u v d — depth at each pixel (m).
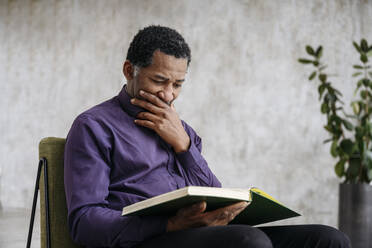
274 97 7.47
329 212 7.30
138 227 1.46
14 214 7.72
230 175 7.48
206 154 7.54
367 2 7.48
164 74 1.80
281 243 1.72
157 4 8.07
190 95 7.64
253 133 7.48
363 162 5.03
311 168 7.36
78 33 8.76
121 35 8.36
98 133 1.69
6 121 9.41
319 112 7.39
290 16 7.51
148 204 1.32
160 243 1.46
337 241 1.67
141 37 1.83
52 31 9.02
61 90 8.87
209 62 7.66
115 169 1.72
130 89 1.87
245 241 1.33
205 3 7.76
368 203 4.88
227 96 7.58
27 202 9.09
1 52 9.57
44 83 9.06
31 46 9.26
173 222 1.45
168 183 1.78
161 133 1.81
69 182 1.62
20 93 9.33
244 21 7.62
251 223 1.81
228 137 7.53
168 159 1.83
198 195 1.24
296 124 7.41
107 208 1.58
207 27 7.72
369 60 7.31
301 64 7.45
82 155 1.64
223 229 1.37
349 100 7.33
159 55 1.78
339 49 7.41
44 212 1.74
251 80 7.54
